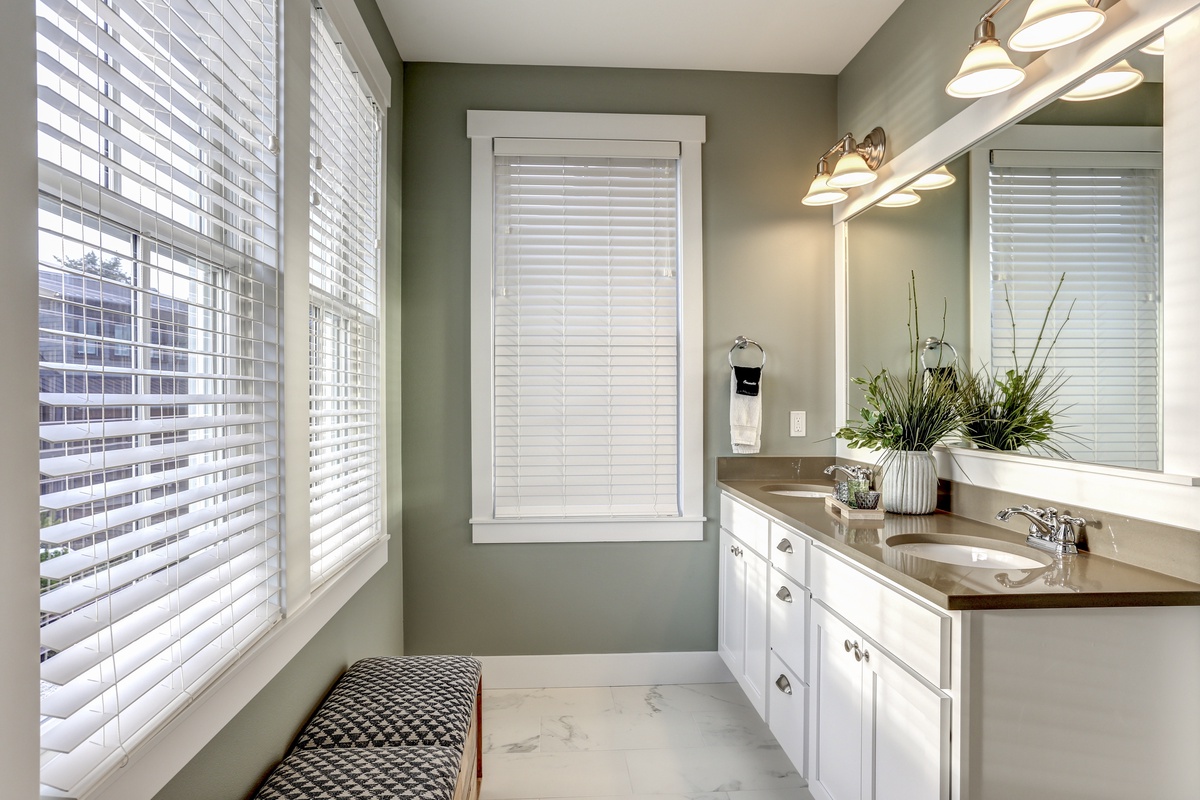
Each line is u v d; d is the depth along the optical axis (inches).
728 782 86.1
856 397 108.2
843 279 113.7
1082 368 61.7
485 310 112.6
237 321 53.1
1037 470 69.1
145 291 36.6
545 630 114.7
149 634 39.3
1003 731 50.3
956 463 83.4
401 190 111.3
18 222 27.4
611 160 115.3
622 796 83.0
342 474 74.5
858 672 65.1
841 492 85.7
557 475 114.7
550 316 114.3
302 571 59.3
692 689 113.9
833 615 71.2
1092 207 59.7
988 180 75.1
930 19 88.0
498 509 114.3
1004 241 72.3
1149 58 54.6
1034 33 57.9
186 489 47.7
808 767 77.5
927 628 52.7
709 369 116.1
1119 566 57.6
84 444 37.8
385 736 62.8
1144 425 55.5
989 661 49.9
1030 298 68.2
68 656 31.3
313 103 67.2
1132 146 56.0
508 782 85.7
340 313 81.5
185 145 47.2
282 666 57.1
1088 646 50.7
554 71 114.0
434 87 112.6
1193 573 52.5
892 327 96.7
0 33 26.4
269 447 55.0
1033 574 55.3
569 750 93.7
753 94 116.6
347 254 81.5
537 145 112.6
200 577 44.9
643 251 115.6
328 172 72.9
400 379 110.7
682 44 107.3
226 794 49.2
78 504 30.9
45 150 34.9
